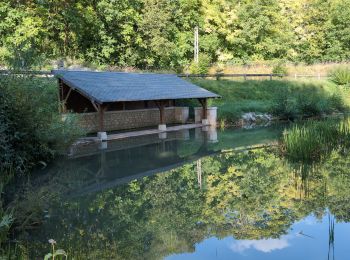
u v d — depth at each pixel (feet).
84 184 35.96
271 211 27.91
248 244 22.38
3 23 87.25
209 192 33.35
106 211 28.50
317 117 92.84
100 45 102.12
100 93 58.39
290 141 47.29
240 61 134.21
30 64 43.65
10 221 22.68
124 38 103.60
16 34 85.61
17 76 41.83
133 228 25.14
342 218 26.21
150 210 28.76
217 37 134.00
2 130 36.78
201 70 115.44
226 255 21.02
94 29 101.24
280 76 121.29
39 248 21.81
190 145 57.77
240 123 83.87
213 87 99.35
